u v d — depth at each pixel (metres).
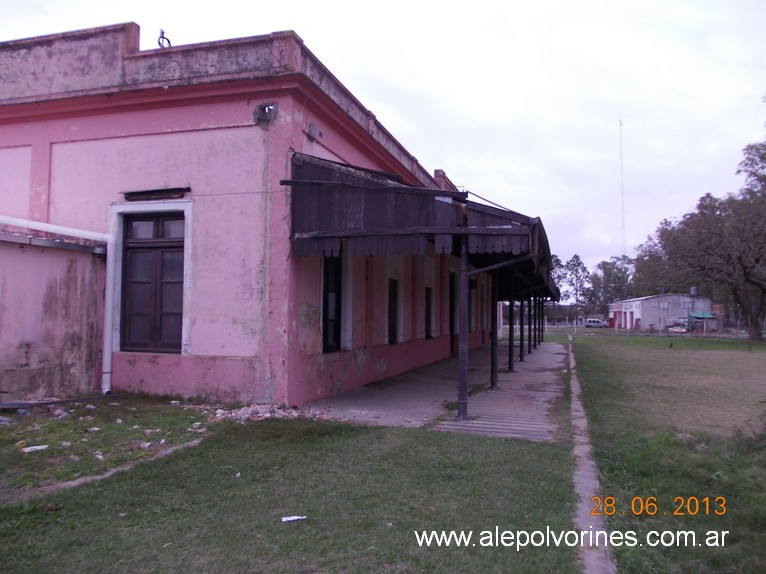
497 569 3.88
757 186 37.12
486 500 5.23
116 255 10.52
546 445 7.36
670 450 6.70
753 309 41.31
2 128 11.27
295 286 9.84
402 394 11.94
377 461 6.43
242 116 9.92
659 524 4.80
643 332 59.16
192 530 4.46
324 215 9.52
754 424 8.98
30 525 4.49
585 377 15.64
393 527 4.57
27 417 8.17
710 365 19.83
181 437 7.39
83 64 10.73
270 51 9.72
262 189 9.80
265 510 4.91
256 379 9.65
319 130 10.85
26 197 11.05
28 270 8.97
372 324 13.84
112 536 4.34
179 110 10.24
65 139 10.84
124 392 10.25
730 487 5.55
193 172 10.15
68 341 9.62
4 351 8.55
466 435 7.84
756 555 4.18
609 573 3.90
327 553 4.09
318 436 7.55
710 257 37.72
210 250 10.00
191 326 10.02
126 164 10.52
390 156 14.64
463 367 9.18
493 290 13.41
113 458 6.35
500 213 8.69
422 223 8.98
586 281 113.00
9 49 11.20
